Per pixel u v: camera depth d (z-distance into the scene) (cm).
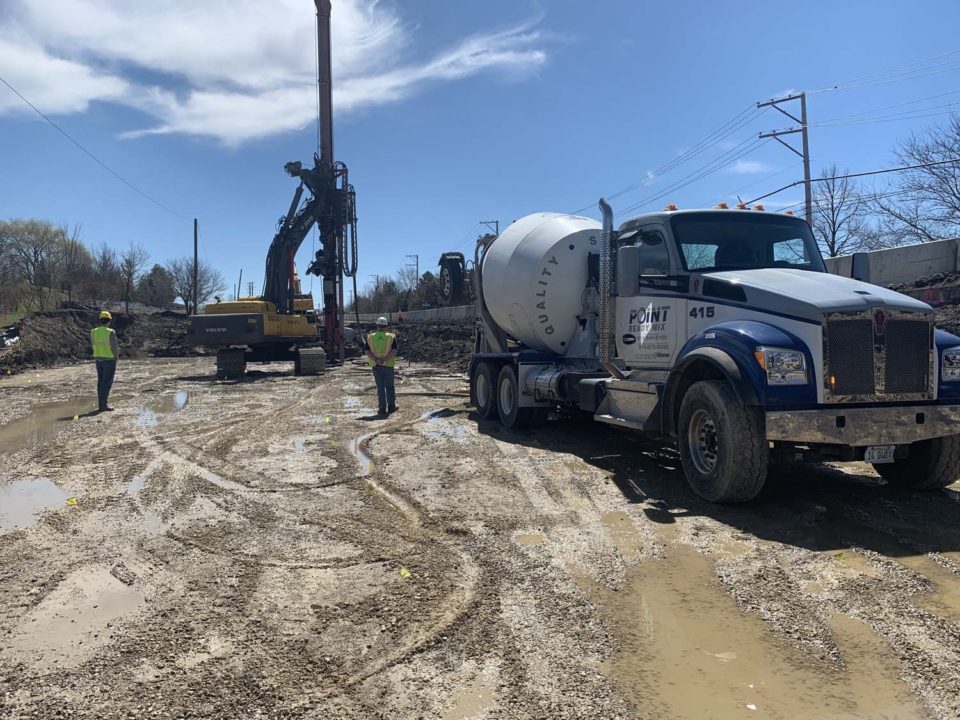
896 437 537
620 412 742
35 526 560
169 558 481
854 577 428
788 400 529
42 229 6284
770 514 563
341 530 539
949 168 2820
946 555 466
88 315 3584
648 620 374
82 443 952
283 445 917
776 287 586
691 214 724
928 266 1709
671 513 571
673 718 283
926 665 323
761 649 341
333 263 2597
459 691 304
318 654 339
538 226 1047
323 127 2580
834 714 285
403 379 2095
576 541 503
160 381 2027
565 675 317
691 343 624
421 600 402
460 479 700
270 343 2395
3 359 2627
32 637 362
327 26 2569
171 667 328
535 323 999
